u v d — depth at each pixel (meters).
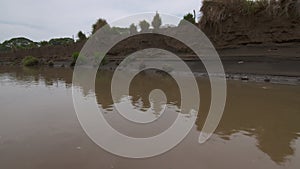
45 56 41.25
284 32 13.98
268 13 14.79
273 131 5.18
